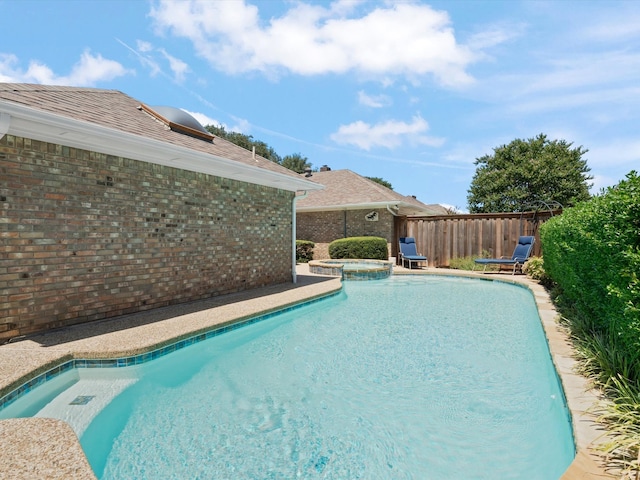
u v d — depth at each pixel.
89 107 6.52
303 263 18.31
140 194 6.68
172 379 4.54
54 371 4.09
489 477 2.69
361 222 18.36
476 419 3.52
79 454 2.38
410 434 3.28
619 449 2.35
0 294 4.79
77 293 5.67
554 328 5.39
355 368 4.86
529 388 4.16
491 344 5.82
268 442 3.18
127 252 6.43
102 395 4.00
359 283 12.44
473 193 31.64
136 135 5.67
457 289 11.28
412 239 15.73
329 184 21.66
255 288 9.65
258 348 5.70
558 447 3.01
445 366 4.88
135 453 3.03
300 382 4.43
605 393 3.17
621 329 3.22
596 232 3.67
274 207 10.48
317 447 3.10
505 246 14.30
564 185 26.62
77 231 5.67
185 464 2.89
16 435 2.61
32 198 5.14
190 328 5.43
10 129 4.81
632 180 2.92
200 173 8.01
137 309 6.58
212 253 8.30
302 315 7.86
